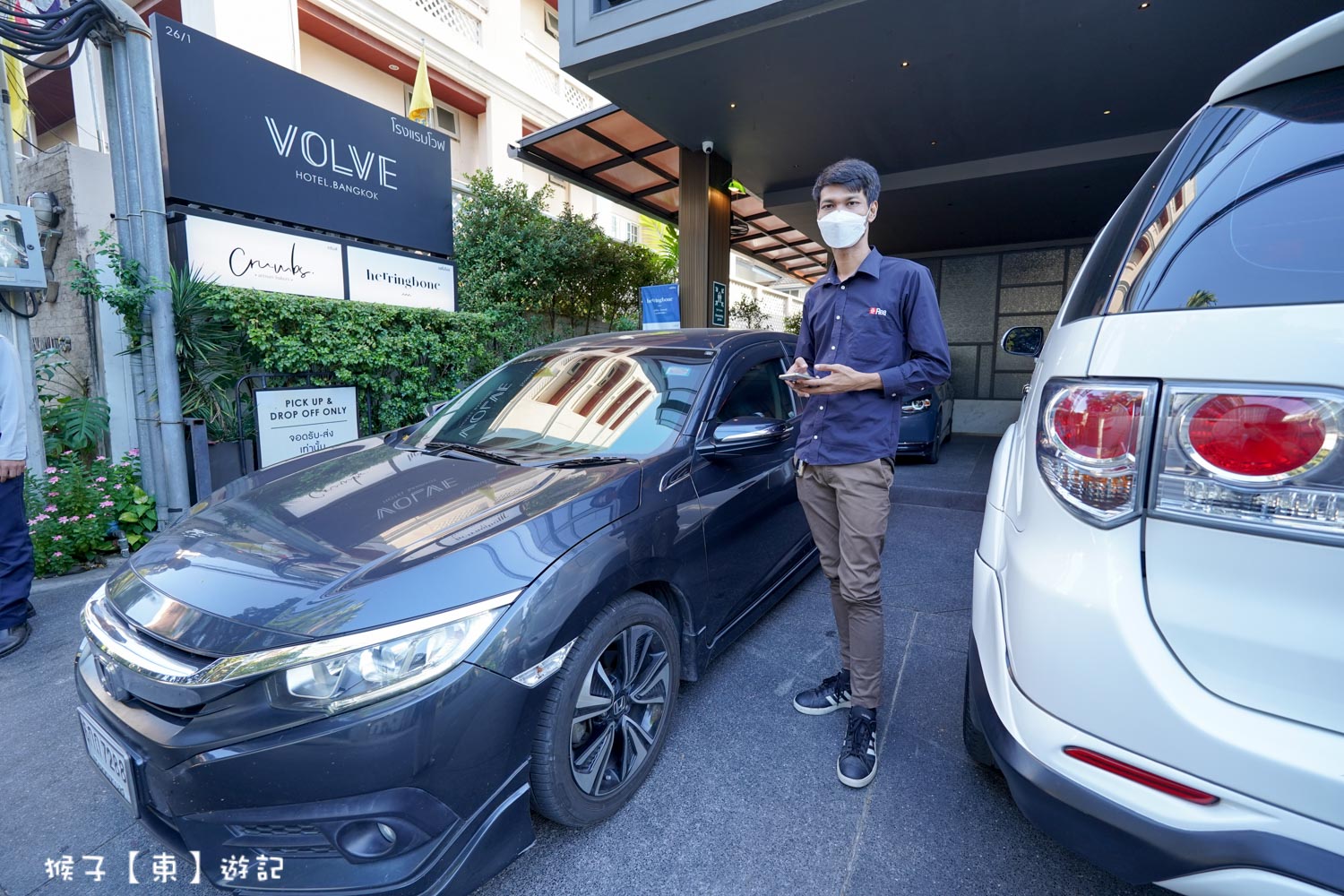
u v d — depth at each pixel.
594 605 1.68
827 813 1.87
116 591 1.69
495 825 1.49
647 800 1.93
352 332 5.07
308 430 4.78
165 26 4.15
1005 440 2.02
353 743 1.32
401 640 1.38
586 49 5.34
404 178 5.74
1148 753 1.04
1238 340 0.98
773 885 1.63
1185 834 1.01
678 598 2.12
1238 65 5.16
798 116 6.27
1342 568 0.90
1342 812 0.90
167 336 3.95
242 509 1.97
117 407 4.44
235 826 1.36
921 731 2.25
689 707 2.41
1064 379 1.19
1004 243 10.02
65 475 3.87
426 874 1.38
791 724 2.30
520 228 8.00
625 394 2.56
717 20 4.75
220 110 4.46
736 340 2.88
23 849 1.78
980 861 1.69
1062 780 1.14
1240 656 0.98
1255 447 0.95
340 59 10.07
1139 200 1.40
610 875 1.66
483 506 1.81
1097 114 6.15
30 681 2.60
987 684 1.36
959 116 6.21
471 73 11.54
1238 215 1.10
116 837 1.82
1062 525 1.16
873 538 1.96
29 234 3.56
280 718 1.32
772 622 3.14
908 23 4.67
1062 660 1.13
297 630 1.38
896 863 1.69
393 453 2.47
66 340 4.84
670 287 7.22
